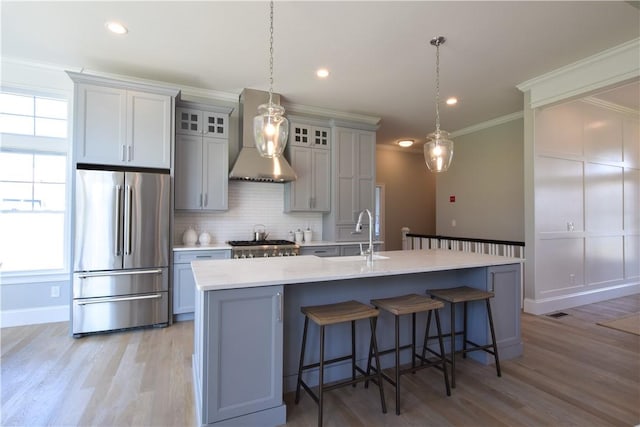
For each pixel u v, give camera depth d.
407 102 4.67
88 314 3.24
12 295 3.50
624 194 5.05
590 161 4.64
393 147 7.51
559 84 3.70
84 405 2.08
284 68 3.63
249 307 1.88
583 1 2.49
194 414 2.01
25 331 3.36
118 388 2.29
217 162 4.10
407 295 2.51
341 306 2.21
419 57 3.37
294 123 4.64
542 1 2.49
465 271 2.98
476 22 2.77
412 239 6.17
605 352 2.96
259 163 4.20
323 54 3.32
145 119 3.55
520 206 5.14
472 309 2.91
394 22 2.77
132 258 3.41
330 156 4.88
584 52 3.27
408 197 7.70
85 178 3.25
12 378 2.41
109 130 3.40
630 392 2.29
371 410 2.10
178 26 2.84
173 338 3.23
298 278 1.97
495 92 4.31
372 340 2.15
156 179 3.53
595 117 4.72
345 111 5.07
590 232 4.62
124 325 3.37
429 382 2.45
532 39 3.03
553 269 4.25
